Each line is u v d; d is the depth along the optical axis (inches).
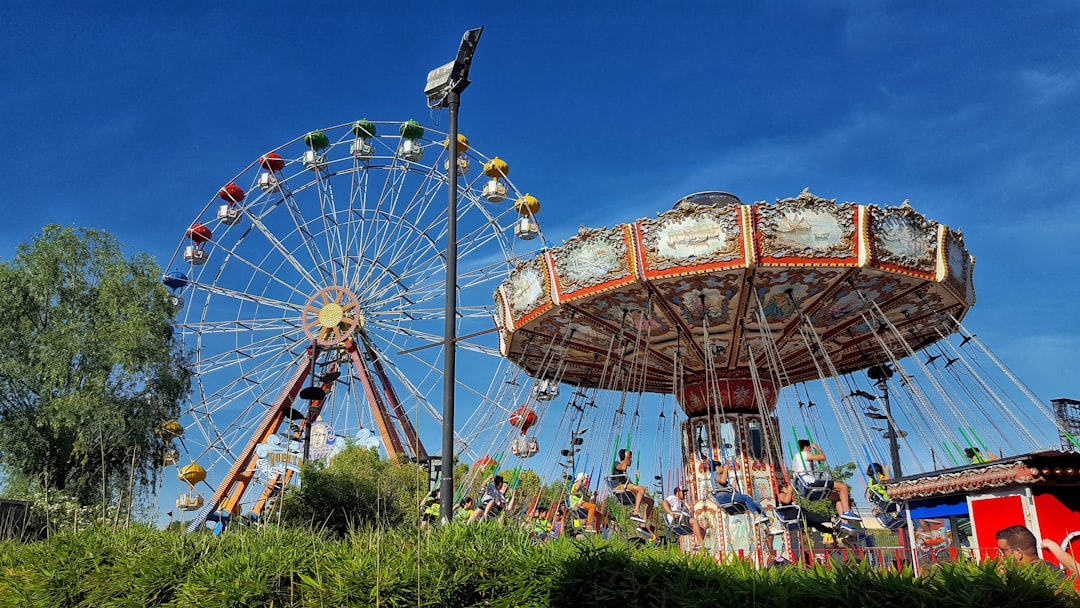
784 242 566.3
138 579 368.8
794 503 587.5
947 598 215.9
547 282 650.8
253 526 462.0
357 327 1566.2
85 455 1061.8
